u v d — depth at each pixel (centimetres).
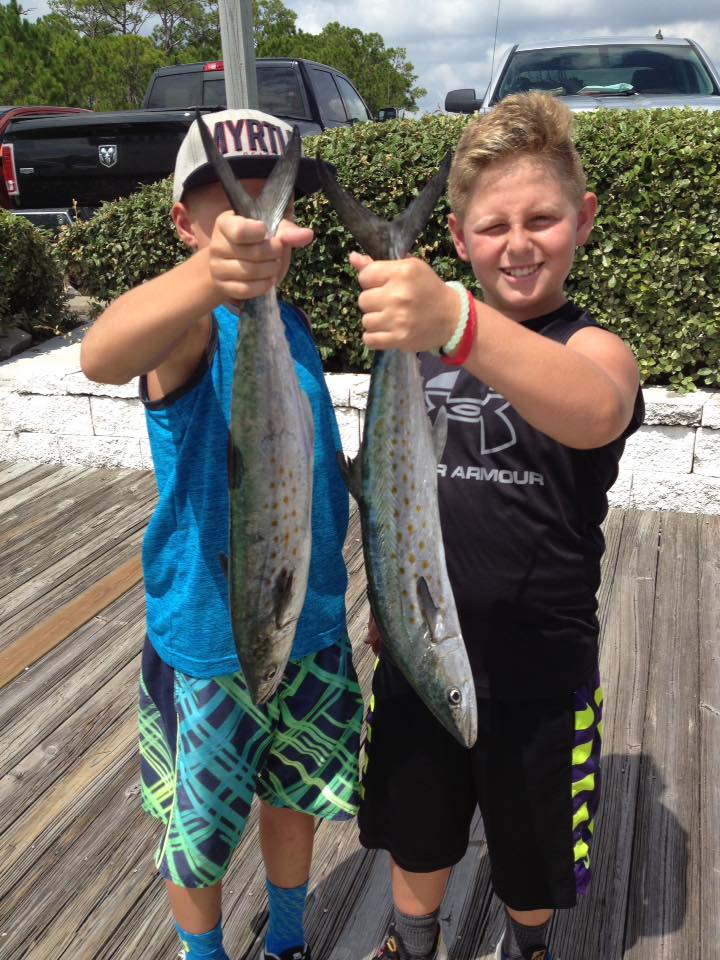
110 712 343
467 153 172
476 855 270
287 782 204
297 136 128
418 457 155
